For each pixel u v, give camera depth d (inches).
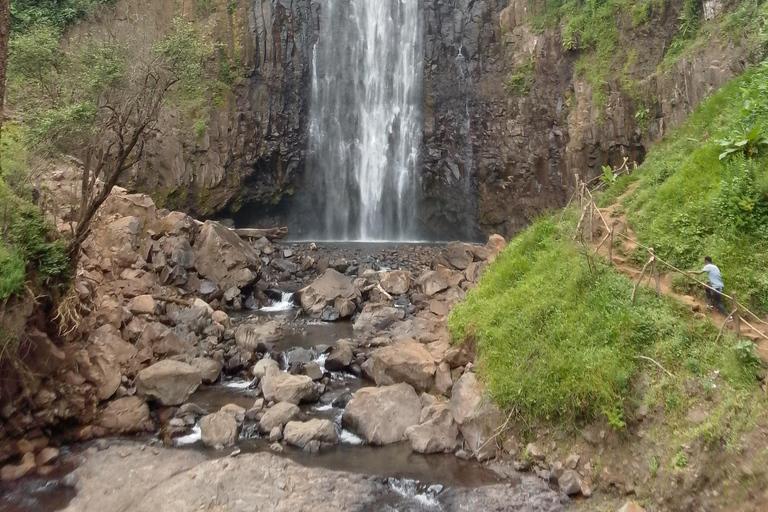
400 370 473.7
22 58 502.0
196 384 482.0
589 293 409.7
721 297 361.7
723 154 456.4
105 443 400.5
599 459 334.6
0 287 355.6
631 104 917.8
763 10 698.8
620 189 581.6
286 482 343.0
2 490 338.6
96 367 453.1
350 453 389.4
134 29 854.5
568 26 1021.8
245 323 659.4
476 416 393.7
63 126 480.7
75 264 460.8
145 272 663.8
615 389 340.8
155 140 1008.2
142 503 326.0
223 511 316.2
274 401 455.5
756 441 272.8
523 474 354.6
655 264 391.2
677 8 874.8
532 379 381.7
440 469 366.0
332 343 598.9
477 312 484.7
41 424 390.3
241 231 1017.5
